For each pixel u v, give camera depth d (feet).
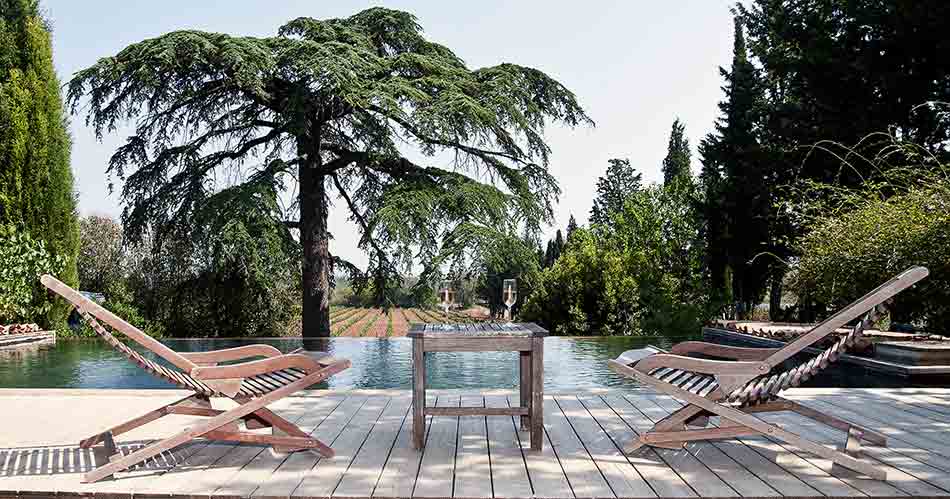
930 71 55.36
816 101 59.72
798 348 11.45
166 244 59.47
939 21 50.83
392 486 10.73
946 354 22.16
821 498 10.11
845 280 27.91
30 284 43.57
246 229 51.37
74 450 13.08
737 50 72.18
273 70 51.52
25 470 11.69
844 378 24.06
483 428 14.66
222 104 56.90
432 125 52.06
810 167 59.31
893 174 32.96
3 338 37.63
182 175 56.39
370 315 114.32
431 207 53.93
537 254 60.39
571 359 32.63
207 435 11.82
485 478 11.12
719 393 11.82
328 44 52.34
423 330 13.34
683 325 66.39
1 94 46.29
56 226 48.19
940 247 24.41
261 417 12.62
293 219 59.77
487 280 54.65
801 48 60.34
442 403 17.42
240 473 11.43
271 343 40.75
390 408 16.98
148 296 64.95
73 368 29.96
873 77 55.57
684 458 12.28
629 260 70.28
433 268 52.54
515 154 60.75
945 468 11.64
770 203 62.59
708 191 69.92
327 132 60.80
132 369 29.63
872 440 13.17
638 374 11.93
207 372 12.02
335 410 16.72
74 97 49.85
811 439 13.64
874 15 54.95
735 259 66.64
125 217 57.31
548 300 69.00
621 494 10.29
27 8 48.24
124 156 56.34
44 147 47.52
